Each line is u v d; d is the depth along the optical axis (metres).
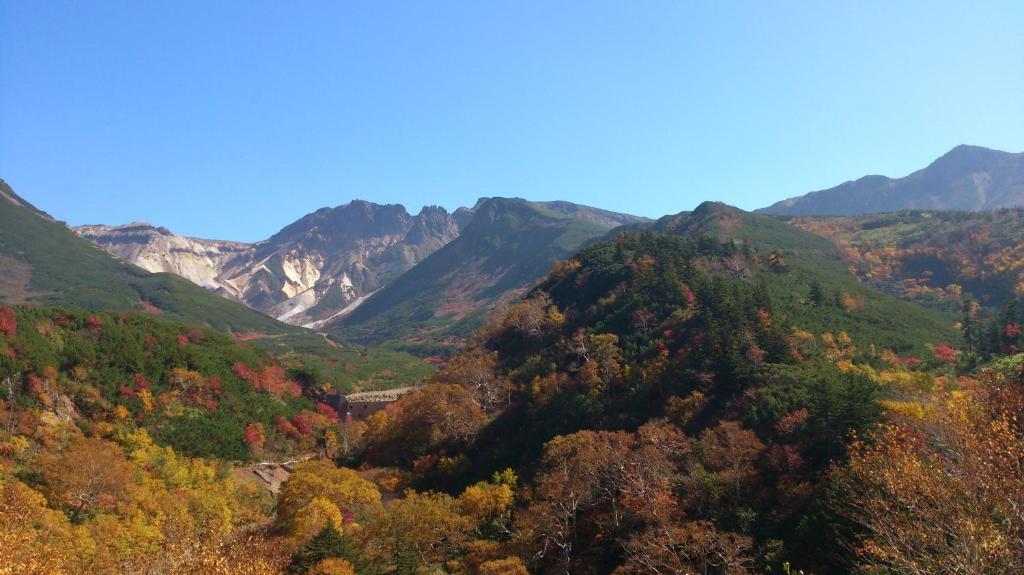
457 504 58.09
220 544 40.41
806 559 38.75
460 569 49.25
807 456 47.62
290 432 107.56
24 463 64.12
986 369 58.78
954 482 23.25
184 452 85.88
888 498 26.64
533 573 48.78
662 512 46.12
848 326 89.06
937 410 42.41
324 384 135.38
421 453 82.19
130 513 59.12
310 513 54.66
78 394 82.12
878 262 176.38
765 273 113.56
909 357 80.00
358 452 94.44
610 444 57.69
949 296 149.00
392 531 51.62
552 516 51.22
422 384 120.25
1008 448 23.14
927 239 189.25
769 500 46.19
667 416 62.75
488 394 90.00
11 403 72.31
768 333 70.19
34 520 48.09
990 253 160.88
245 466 92.62
